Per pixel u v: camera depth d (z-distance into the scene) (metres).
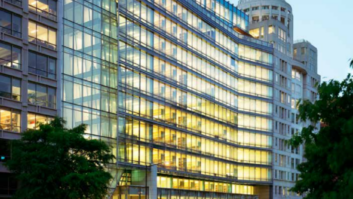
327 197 19.77
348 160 19.86
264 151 108.00
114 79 66.06
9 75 50.31
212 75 92.81
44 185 39.94
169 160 76.56
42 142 42.62
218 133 93.75
